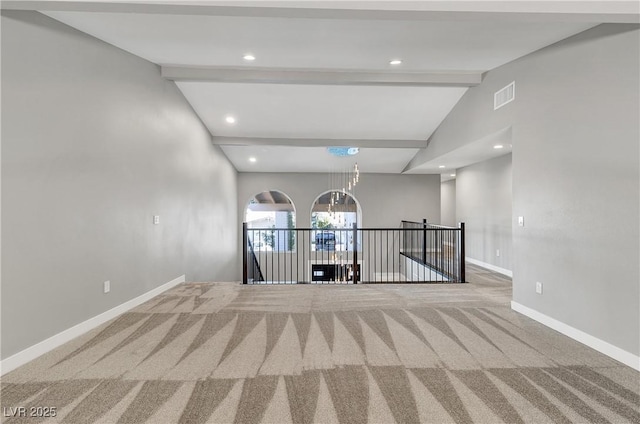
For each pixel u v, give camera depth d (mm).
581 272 3051
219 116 6148
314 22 3135
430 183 9930
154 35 3389
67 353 2777
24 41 2586
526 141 3805
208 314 3771
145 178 4262
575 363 2662
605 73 2807
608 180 2783
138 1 2289
